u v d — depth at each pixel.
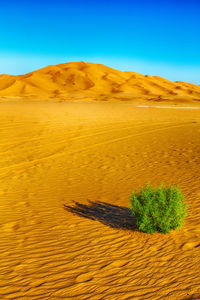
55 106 40.44
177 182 9.70
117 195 8.52
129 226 6.26
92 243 5.44
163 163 12.66
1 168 11.56
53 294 3.90
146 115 32.56
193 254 4.93
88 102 62.09
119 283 4.12
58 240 5.60
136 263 4.67
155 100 84.19
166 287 4.01
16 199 8.18
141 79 147.62
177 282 4.12
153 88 136.12
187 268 4.48
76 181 10.08
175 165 12.25
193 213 6.88
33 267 4.60
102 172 11.29
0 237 5.75
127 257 4.88
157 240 5.52
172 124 25.50
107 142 17.19
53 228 6.19
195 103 76.31
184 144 16.92
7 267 4.61
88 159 13.37
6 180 10.08
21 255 5.00
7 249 5.23
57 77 131.12
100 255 4.96
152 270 4.45
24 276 4.34
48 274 4.38
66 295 3.87
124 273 4.38
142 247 5.24
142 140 18.02
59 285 4.10
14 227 6.26
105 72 147.38
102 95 108.56
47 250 5.18
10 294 3.90
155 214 5.78
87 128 21.62
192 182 9.62
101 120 26.20
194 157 13.66
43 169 11.61
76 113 30.69
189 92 135.38
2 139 16.58
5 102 50.88
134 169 11.73
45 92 108.25
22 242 5.52
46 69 145.25
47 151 14.63
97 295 3.86
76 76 133.00
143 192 6.09
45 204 7.78
